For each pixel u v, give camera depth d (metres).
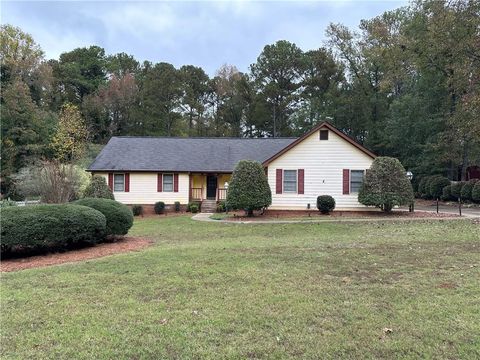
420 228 13.01
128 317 4.74
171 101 49.41
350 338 4.11
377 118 37.53
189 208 23.28
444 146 27.78
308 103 45.19
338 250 8.77
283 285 6.01
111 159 24.44
